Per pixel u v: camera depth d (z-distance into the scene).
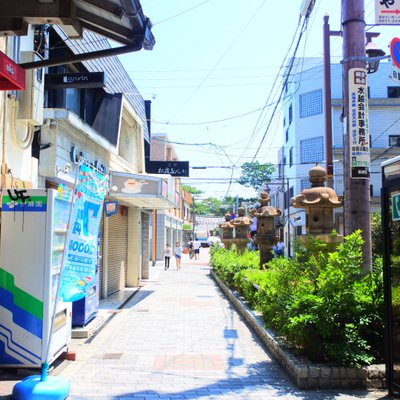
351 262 6.03
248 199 63.81
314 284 6.42
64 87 8.59
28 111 7.37
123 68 16.72
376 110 33.59
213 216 89.62
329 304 5.82
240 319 10.67
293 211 36.69
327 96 15.08
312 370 5.59
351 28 6.75
